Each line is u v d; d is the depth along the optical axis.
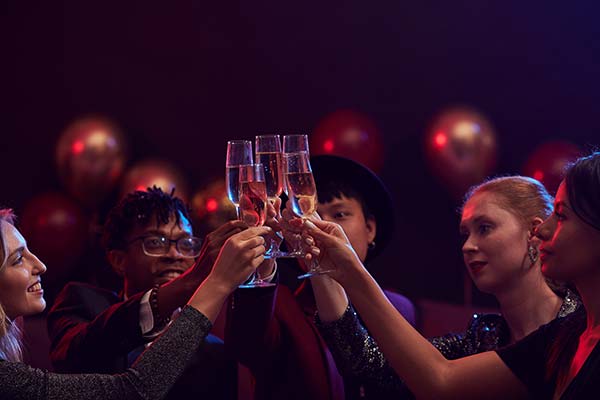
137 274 2.60
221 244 2.13
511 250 2.14
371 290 1.88
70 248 6.38
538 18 7.93
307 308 2.49
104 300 2.60
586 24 7.75
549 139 7.82
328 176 2.62
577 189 1.62
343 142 7.05
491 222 2.17
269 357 2.33
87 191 6.51
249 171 2.02
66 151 6.54
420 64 8.38
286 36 8.55
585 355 1.63
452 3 8.25
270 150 2.11
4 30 8.16
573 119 7.80
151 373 1.82
